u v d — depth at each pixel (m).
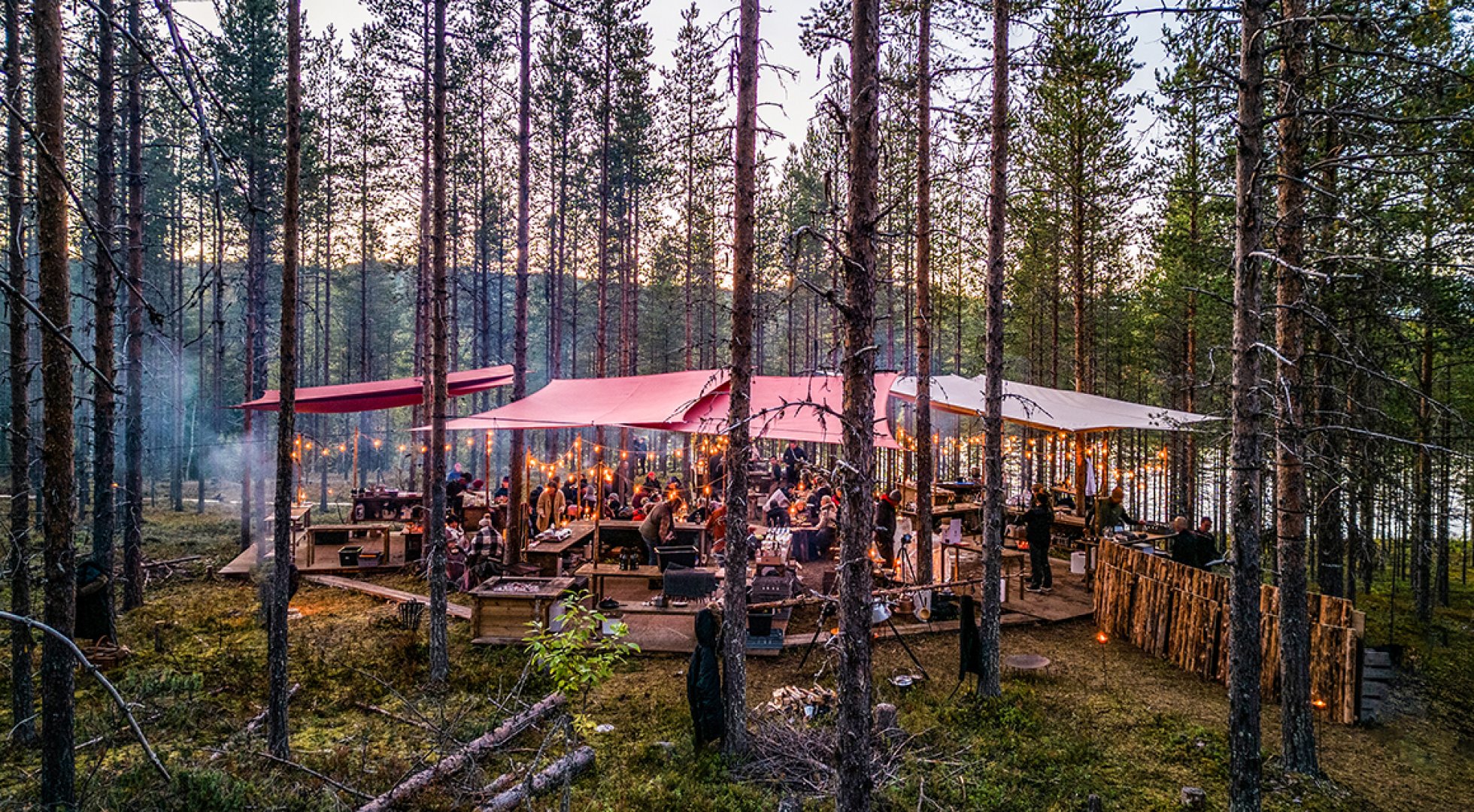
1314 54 7.96
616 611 11.47
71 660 5.82
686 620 12.59
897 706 9.21
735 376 8.01
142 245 11.23
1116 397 29.17
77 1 3.92
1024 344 31.98
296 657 10.56
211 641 11.27
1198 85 7.13
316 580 15.01
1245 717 6.53
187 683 9.15
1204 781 7.50
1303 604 7.74
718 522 15.82
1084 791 7.27
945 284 30.98
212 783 6.27
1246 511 6.59
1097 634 12.09
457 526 17.11
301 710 8.91
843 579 5.22
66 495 5.85
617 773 7.55
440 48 10.41
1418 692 9.70
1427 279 10.15
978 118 9.43
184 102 4.30
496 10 16.89
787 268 5.55
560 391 16.56
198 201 28.16
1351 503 10.20
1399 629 13.57
